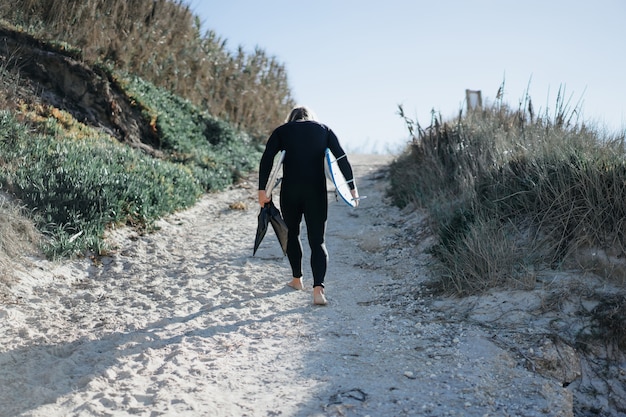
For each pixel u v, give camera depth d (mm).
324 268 5422
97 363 4125
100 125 10391
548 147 6508
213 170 11375
